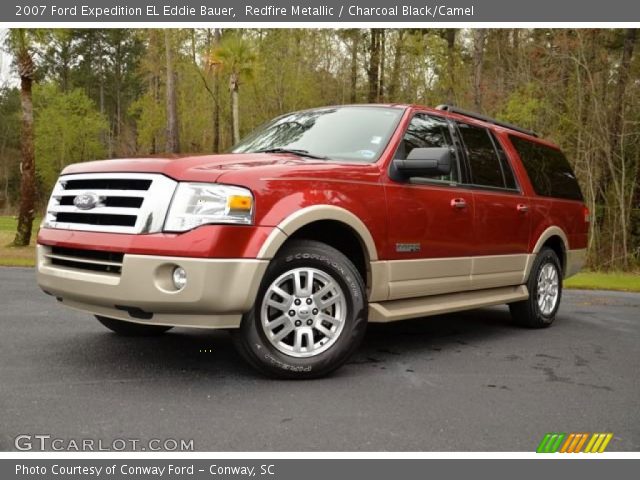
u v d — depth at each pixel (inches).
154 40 1476.4
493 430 126.6
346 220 163.3
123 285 142.9
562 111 824.3
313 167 162.6
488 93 919.7
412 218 183.6
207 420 127.0
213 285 140.3
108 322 200.4
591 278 545.6
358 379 161.6
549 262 254.8
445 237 196.4
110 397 139.9
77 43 2514.8
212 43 1352.1
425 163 175.5
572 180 287.9
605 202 856.9
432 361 185.8
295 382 156.0
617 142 823.7
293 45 1203.9
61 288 157.9
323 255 159.2
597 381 167.3
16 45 708.7
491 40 941.2
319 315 159.3
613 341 227.5
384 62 1181.7
